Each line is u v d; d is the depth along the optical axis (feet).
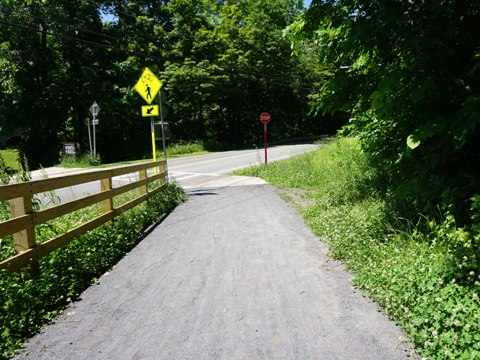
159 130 41.14
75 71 106.01
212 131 148.25
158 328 11.85
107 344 11.02
